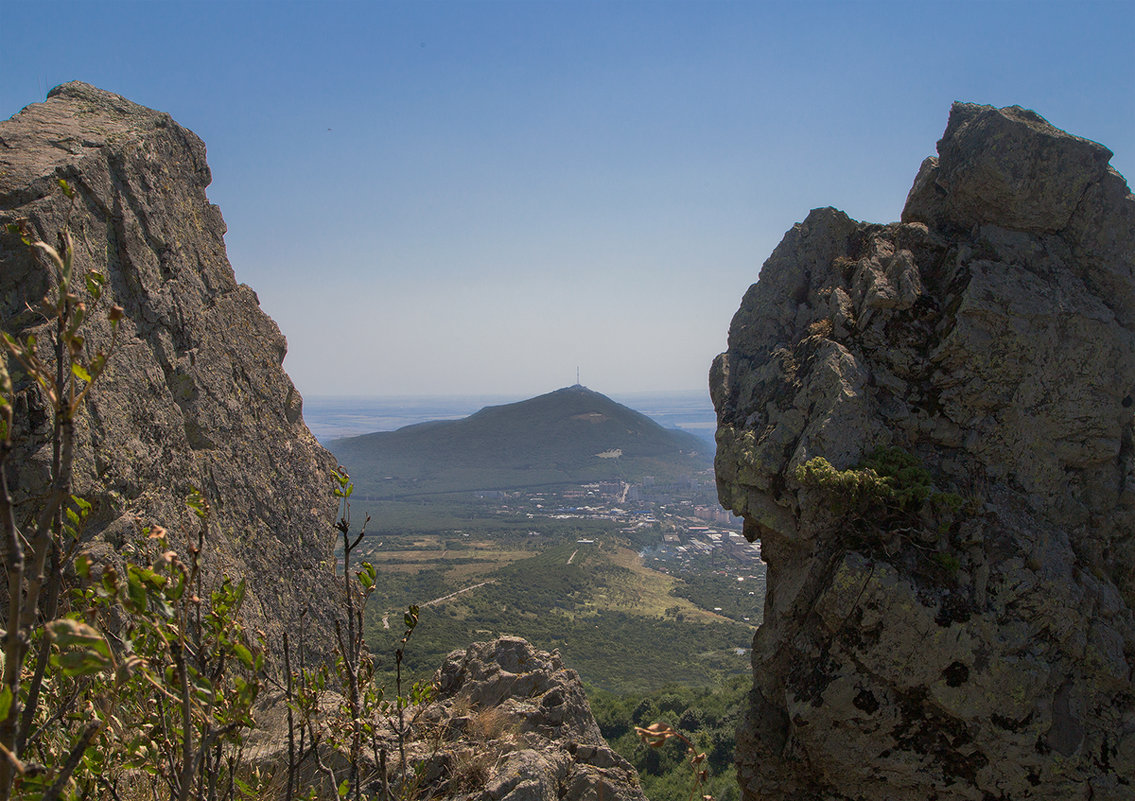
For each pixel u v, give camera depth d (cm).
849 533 1044
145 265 813
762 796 1093
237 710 325
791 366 1223
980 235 1165
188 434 848
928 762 976
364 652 460
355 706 417
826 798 1035
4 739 206
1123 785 931
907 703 985
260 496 943
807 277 1329
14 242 636
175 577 261
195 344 884
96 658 220
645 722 3117
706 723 2989
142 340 788
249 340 1023
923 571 1003
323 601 996
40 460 609
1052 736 951
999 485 1085
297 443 1075
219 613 330
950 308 1123
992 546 1016
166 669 273
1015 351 1093
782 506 1128
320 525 1051
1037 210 1140
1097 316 1091
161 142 894
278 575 924
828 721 1003
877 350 1148
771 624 1128
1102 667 973
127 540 686
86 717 354
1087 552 1070
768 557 1208
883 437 1098
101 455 673
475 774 770
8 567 206
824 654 1025
